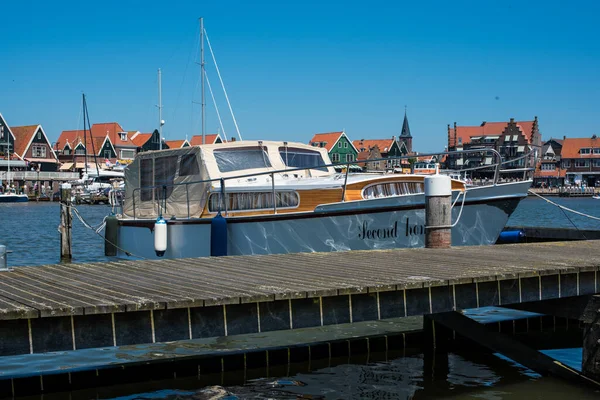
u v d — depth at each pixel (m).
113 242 15.43
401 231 11.29
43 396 6.71
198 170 13.16
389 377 7.42
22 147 89.56
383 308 6.25
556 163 112.25
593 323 6.85
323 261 8.05
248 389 7.02
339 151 100.81
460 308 6.62
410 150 150.00
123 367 7.18
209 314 5.55
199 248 12.34
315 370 7.67
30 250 20.53
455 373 7.54
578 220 34.59
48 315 4.94
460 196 11.13
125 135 99.00
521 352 7.72
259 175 12.48
